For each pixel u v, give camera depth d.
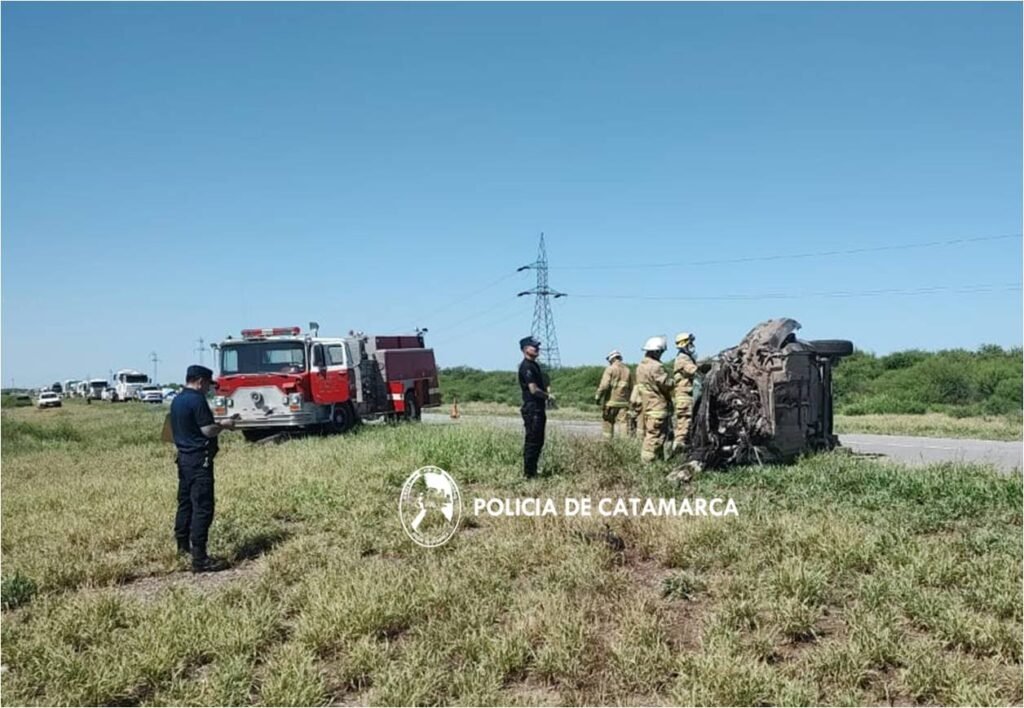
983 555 6.37
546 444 13.38
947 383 32.62
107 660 5.27
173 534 8.74
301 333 19.27
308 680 4.84
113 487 11.85
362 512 9.25
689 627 5.54
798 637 5.32
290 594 6.45
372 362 21.81
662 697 4.60
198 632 5.65
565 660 4.94
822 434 12.40
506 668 4.96
